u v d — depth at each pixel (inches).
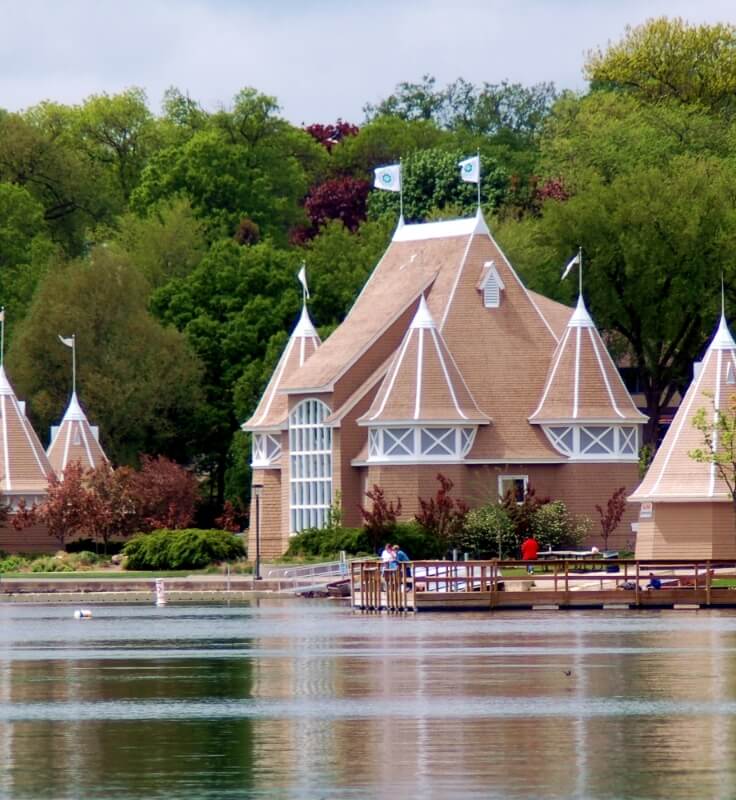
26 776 5319.9
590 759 5447.8
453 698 6717.5
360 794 5019.7
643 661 7810.0
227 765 5442.9
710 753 5531.5
